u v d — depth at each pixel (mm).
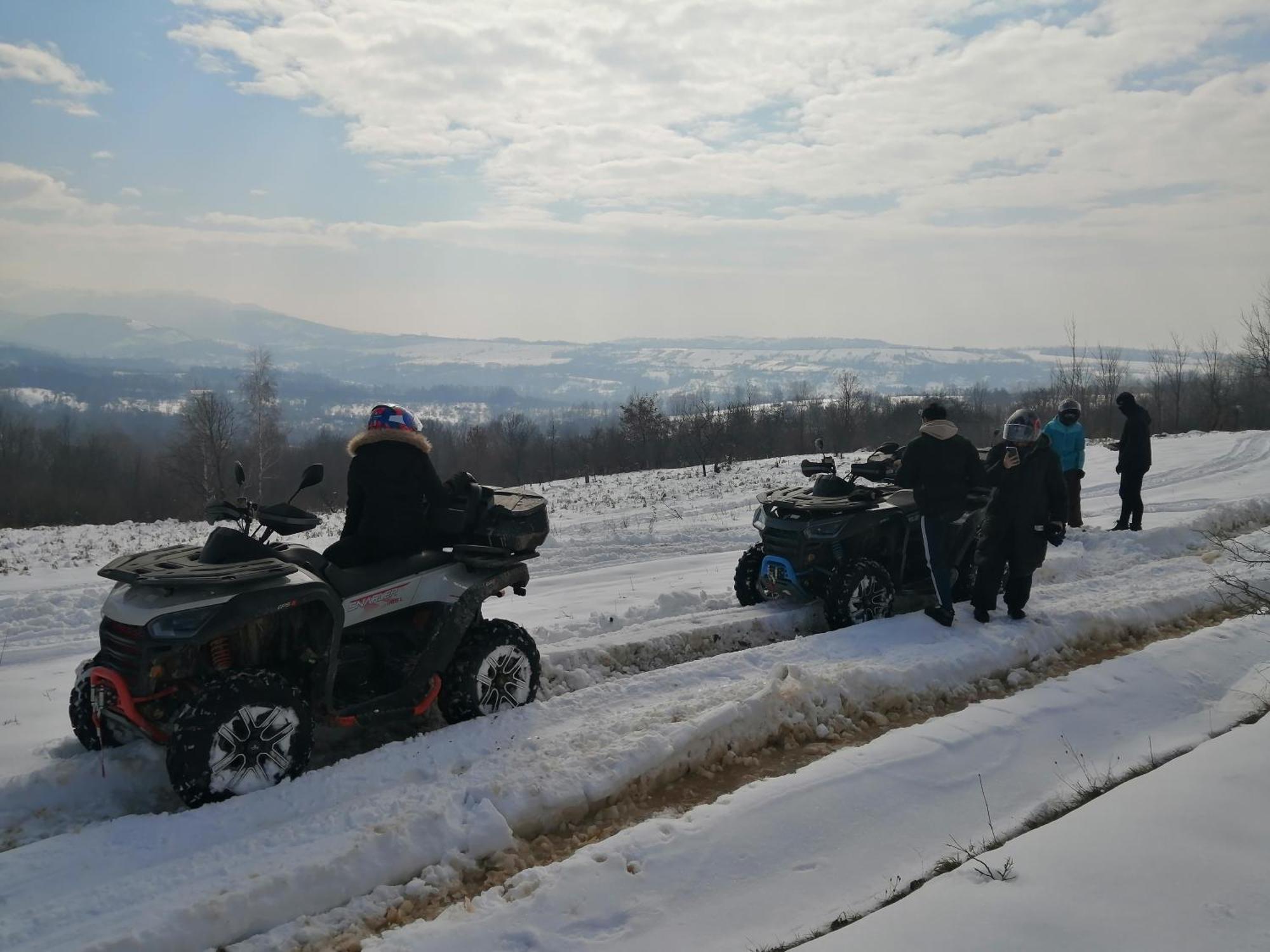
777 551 7762
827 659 6305
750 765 4973
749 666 6199
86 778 4551
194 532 19141
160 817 4020
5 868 3652
